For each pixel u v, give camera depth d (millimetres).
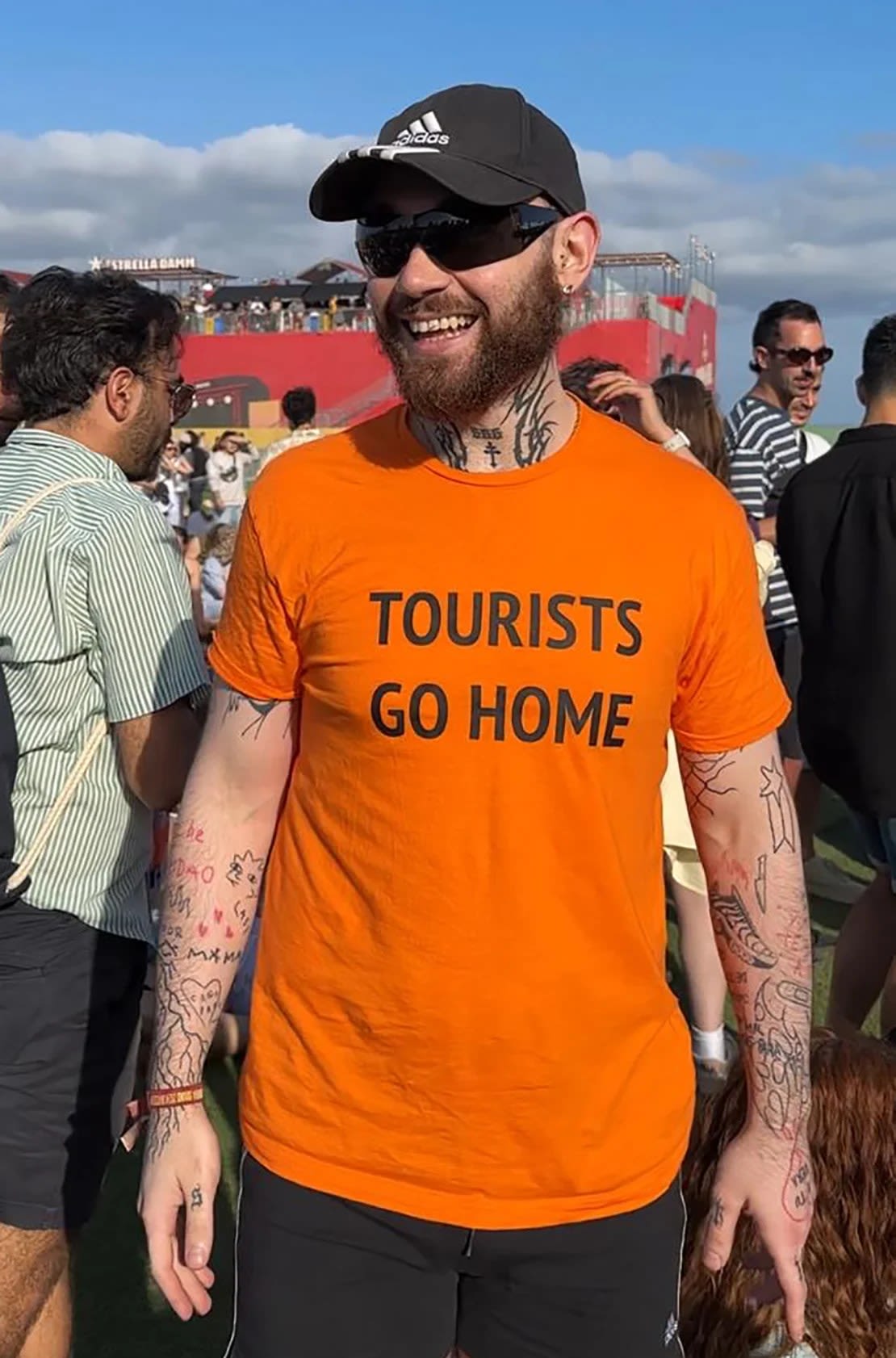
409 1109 1549
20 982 2053
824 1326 1794
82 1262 2908
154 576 2035
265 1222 1620
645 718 1512
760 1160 1648
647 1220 1601
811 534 3125
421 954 1508
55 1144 2084
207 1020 1665
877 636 2967
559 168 1506
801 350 4871
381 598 1491
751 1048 1664
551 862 1501
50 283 2180
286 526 1544
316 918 1573
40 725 2035
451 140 1437
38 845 2039
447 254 1464
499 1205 1552
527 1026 1513
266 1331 1619
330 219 1569
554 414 1549
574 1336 1594
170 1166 1641
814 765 3176
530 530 1501
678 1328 1742
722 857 1665
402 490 1532
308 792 1591
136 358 2170
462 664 1473
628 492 1536
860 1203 1797
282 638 1565
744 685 1590
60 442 2131
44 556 1985
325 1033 1575
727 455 3889
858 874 5391
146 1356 2611
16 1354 2070
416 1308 1606
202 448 15562
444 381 1473
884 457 3004
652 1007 1609
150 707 2016
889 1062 1908
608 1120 1563
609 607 1487
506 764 1479
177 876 1665
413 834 1496
